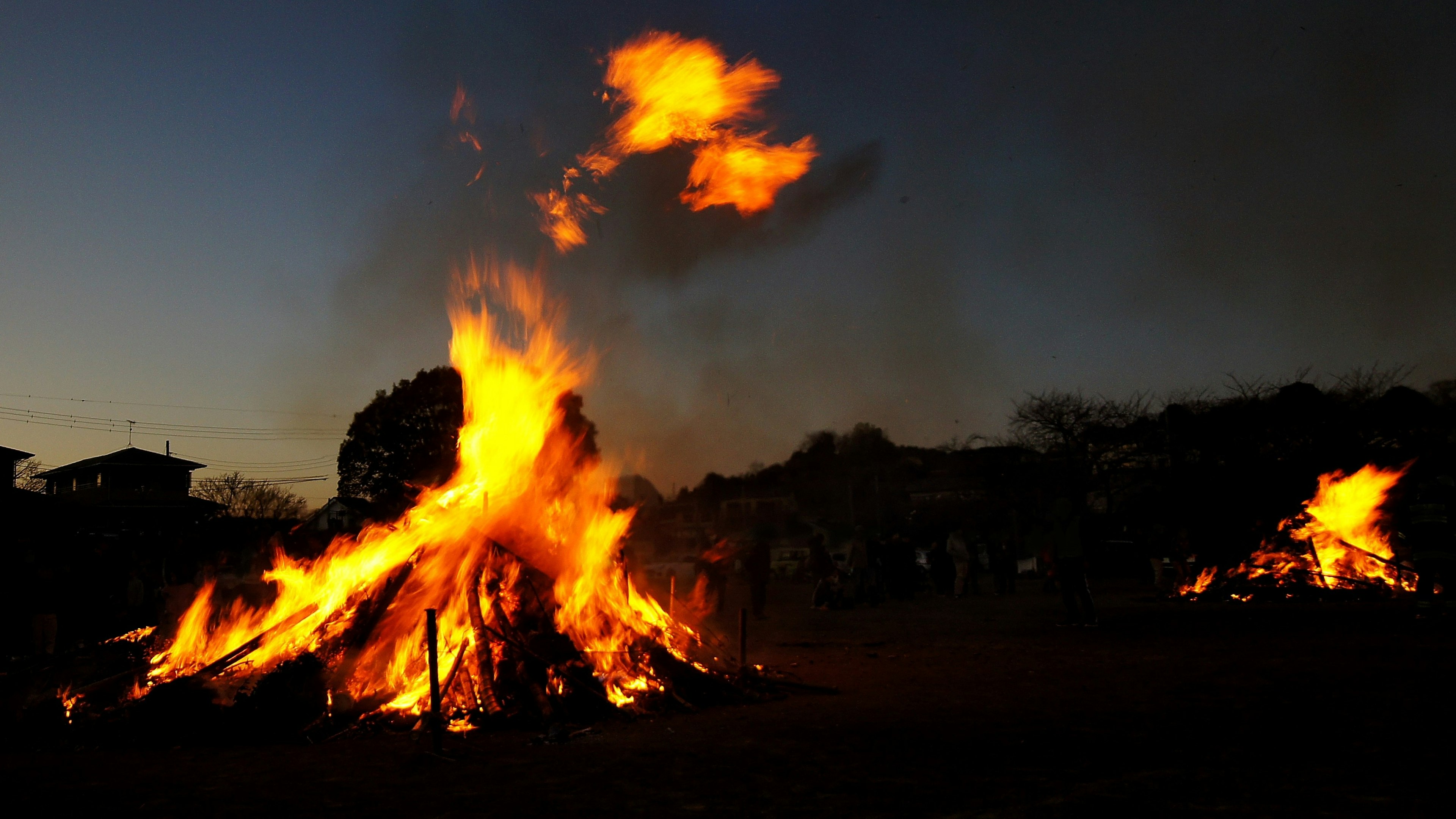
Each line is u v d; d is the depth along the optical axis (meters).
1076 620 14.95
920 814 4.49
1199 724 6.47
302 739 6.85
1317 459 34.56
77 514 21.78
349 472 34.34
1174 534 24.11
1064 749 5.83
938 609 21.12
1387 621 13.45
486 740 6.68
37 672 8.56
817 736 6.46
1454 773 4.95
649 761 5.82
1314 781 4.87
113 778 5.76
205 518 50.00
